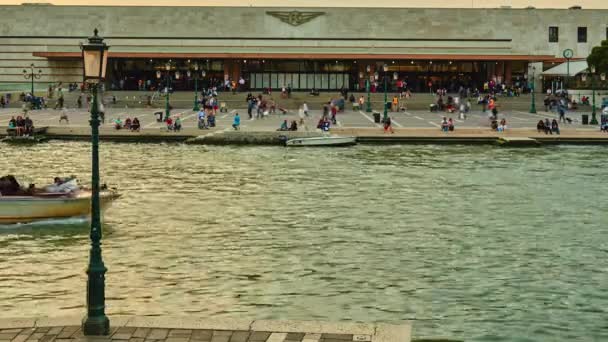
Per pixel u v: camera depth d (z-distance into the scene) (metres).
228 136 91.69
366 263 38.38
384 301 32.97
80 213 47.66
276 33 172.12
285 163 73.75
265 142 91.62
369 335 24.02
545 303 32.78
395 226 46.28
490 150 85.62
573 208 52.00
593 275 36.53
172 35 171.88
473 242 42.56
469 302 32.88
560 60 163.75
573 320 30.98
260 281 35.50
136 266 37.62
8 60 169.12
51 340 23.80
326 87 167.62
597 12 173.12
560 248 41.34
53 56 162.12
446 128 98.38
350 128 101.38
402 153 82.38
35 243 42.53
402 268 37.56
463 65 167.75
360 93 150.88
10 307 31.78
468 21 172.62
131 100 141.75
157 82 166.25
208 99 133.25
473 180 63.44
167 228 45.47
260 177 64.56
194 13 172.00
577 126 107.75
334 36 172.25
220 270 37.09
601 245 42.00
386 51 165.50
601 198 55.56
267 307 32.19
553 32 173.38
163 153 81.69
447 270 37.28
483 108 136.50
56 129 96.06
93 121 25.48
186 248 41.00
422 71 167.75
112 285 34.66
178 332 24.36
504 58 163.00
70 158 76.31
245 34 172.12
